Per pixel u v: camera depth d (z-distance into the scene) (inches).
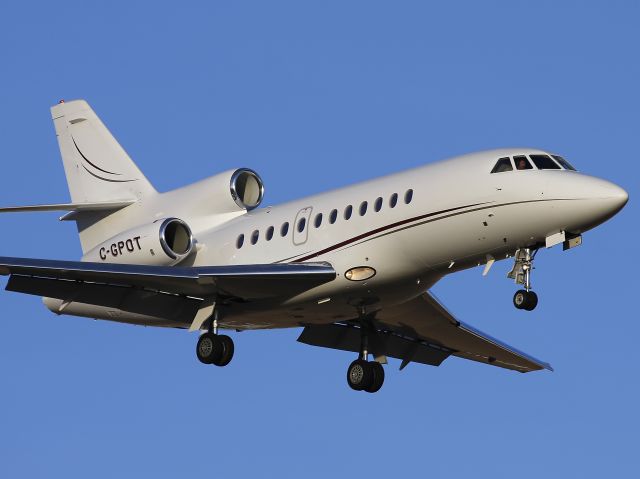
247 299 3334.2
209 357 3316.9
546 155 3134.8
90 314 3681.1
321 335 3590.1
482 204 3080.7
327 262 3216.0
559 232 3063.5
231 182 3523.6
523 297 3107.8
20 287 3235.7
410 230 3137.3
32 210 3641.7
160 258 3412.9
